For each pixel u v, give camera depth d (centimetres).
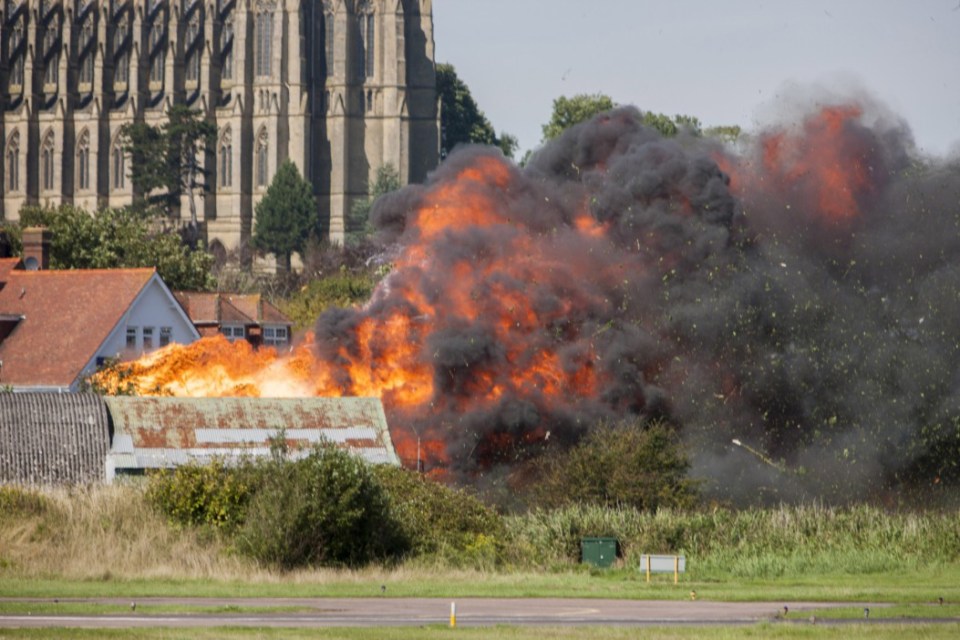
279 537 17275
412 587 15862
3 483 19962
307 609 13725
